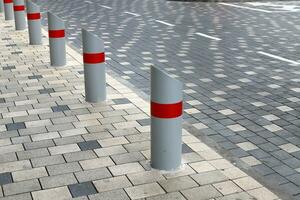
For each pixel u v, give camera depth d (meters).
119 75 8.56
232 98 7.22
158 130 4.43
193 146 5.18
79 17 16.31
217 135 5.75
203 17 16.08
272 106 6.84
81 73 8.26
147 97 7.02
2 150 5.09
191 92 7.54
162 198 4.06
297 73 8.72
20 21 12.71
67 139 5.37
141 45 11.41
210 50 10.80
